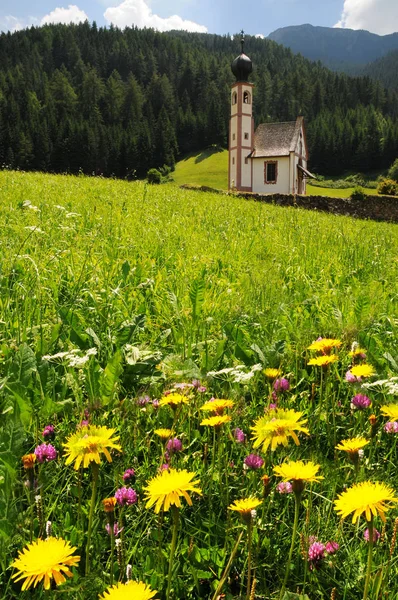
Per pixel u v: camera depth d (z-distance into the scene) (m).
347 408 2.82
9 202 10.72
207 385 2.74
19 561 1.07
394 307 4.74
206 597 1.61
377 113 182.62
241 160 56.69
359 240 10.34
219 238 9.06
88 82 182.12
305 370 3.15
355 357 2.96
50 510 1.75
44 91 172.88
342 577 1.63
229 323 3.52
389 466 2.17
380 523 1.83
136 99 176.75
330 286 6.01
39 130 126.50
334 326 3.88
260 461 1.88
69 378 2.58
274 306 4.34
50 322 3.62
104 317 3.78
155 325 3.89
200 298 3.71
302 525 1.83
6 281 4.19
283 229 11.94
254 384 2.90
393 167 136.62
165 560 1.67
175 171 135.25
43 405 2.34
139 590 1.01
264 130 58.16
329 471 2.02
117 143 134.88
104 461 2.16
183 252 7.11
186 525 1.82
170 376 2.80
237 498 1.96
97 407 2.45
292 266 6.73
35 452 1.92
